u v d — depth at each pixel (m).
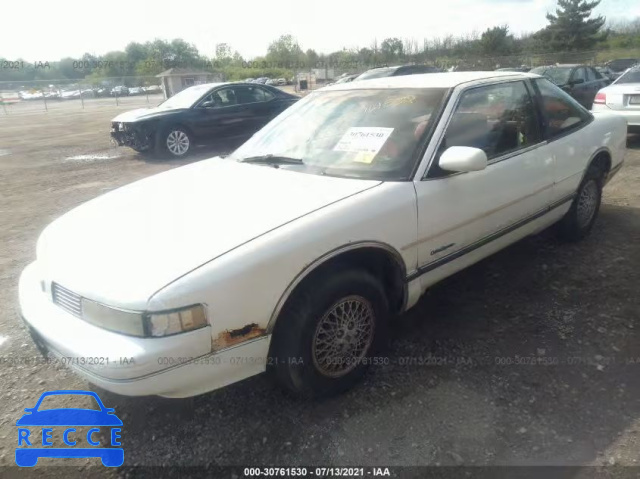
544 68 12.43
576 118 4.16
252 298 2.21
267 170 3.14
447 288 3.81
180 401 2.72
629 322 3.22
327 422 2.51
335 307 2.52
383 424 2.48
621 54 41.75
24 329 3.57
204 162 3.65
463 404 2.58
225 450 2.38
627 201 5.60
